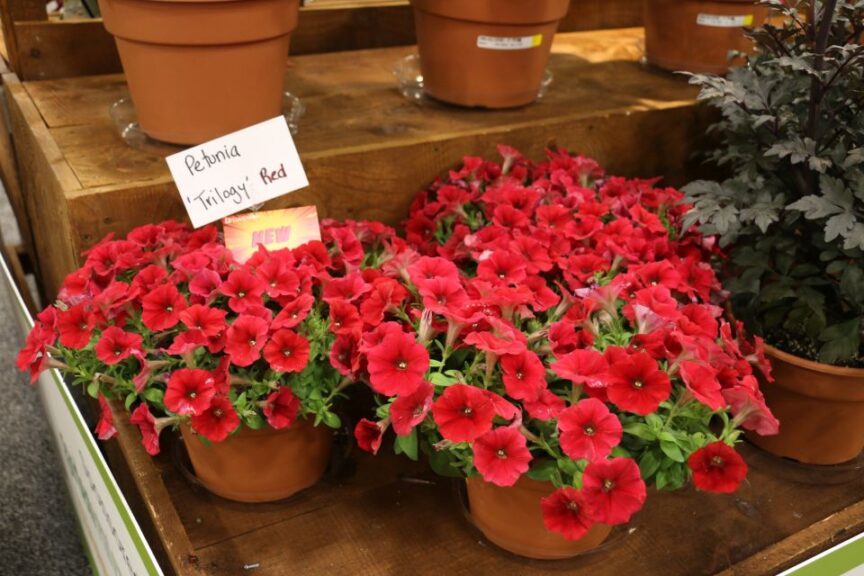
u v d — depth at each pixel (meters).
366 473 1.09
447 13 1.34
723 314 1.17
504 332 0.84
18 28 1.43
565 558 0.96
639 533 1.01
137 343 0.89
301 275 0.97
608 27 2.05
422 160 1.30
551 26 1.40
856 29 1.06
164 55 1.09
